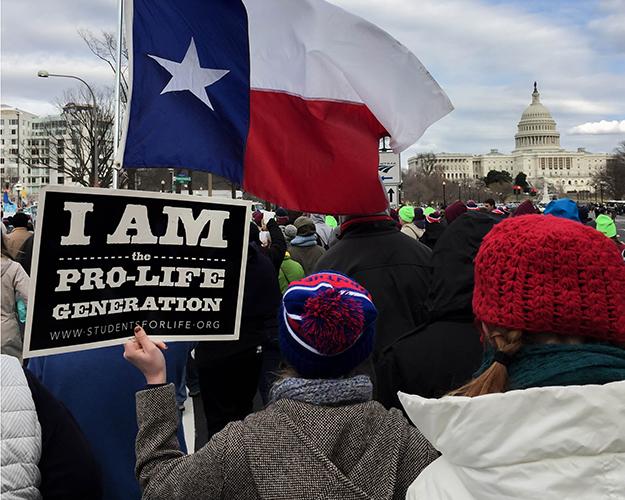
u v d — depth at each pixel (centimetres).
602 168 13512
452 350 291
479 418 131
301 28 443
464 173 16712
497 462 129
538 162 16575
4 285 555
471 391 155
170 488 181
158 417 204
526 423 129
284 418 176
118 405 279
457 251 299
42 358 285
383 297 382
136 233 254
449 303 296
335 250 413
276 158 434
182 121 388
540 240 151
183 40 391
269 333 521
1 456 183
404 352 298
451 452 137
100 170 3259
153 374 220
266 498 167
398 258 395
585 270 148
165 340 263
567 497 124
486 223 300
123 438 280
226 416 494
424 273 394
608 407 125
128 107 379
